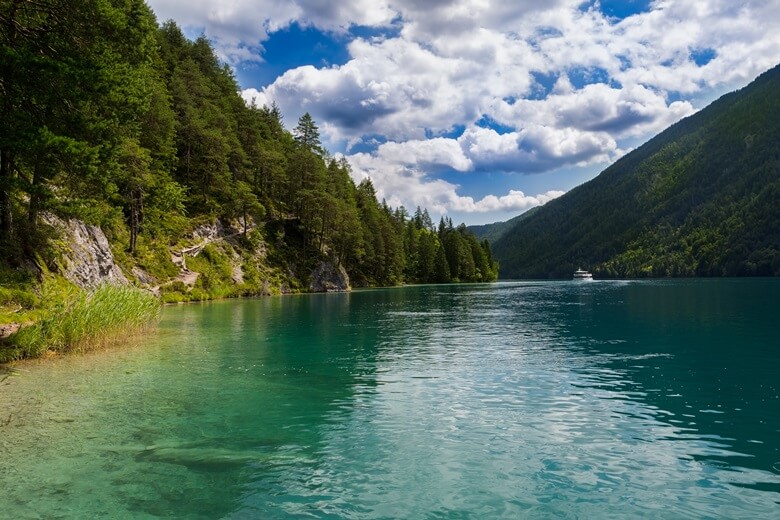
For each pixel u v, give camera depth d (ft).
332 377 52.60
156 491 25.12
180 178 260.42
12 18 65.92
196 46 354.33
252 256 260.42
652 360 60.34
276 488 25.62
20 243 85.35
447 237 557.33
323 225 316.19
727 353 64.23
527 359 62.54
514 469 27.99
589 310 139.64
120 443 32.17
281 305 172.04
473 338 83.41
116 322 75.72
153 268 185.88
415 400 43.16
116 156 77.15
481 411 39.50
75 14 67.36
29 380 50.16
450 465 28.63
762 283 332.80
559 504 23.77
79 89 64.95
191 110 260.42
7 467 28.09
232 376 53.06
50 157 65.05
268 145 352.08
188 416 38.34
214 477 27.04
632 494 24.72
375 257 398.83
